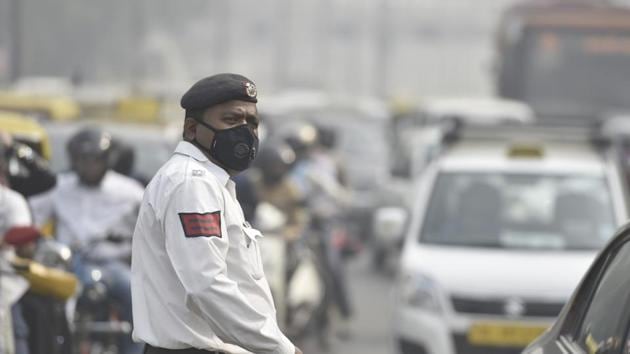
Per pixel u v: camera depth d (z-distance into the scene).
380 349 35.53
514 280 26.95
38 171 22.09
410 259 28.25
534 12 70.44
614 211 29.38
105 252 24.72
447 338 26.75
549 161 30.77
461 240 29.02
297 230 32.72
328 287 34.06
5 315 19.69
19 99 38.84
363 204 62.28
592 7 71.00
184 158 12.88
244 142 12.92
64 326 21.33
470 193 30.00
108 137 25.22
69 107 39.56
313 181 36.41
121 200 25.23
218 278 12.29
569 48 69.31
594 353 12.81
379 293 48.50
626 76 69.00
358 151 69.38
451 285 27.08
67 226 25.00
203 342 12.65
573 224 29.16
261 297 12.78
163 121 40.81
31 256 20.75
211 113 12.92
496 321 26.66
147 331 12.69
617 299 12.88
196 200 12.46
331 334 35.75
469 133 32.53
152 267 12.71
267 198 32.88
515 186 30.12
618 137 50.84
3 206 20.64
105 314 24.16
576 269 27.34
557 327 14.52
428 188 30.44
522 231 29.02
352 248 45.97
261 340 12.38
